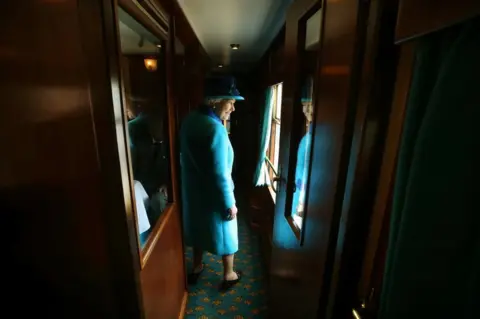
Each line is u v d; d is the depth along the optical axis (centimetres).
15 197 75
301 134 122
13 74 66
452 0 34
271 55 275
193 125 163
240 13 173
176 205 151
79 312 87
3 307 84
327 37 79
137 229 84
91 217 76
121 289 84
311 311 90
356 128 62
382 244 61
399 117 57
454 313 35
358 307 68
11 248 79
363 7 58
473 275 32
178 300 161
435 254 38
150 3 93
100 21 61
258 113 393
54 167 73
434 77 41
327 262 77
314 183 88
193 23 198
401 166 47
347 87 64
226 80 170
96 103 67
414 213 41
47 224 77
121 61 71
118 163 71
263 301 190
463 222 34
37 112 69
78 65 65
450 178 35
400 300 44
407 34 46
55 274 83
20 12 62
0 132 70
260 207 321
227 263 197
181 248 168
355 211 65
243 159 525
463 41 34
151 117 129
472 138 33
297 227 116
